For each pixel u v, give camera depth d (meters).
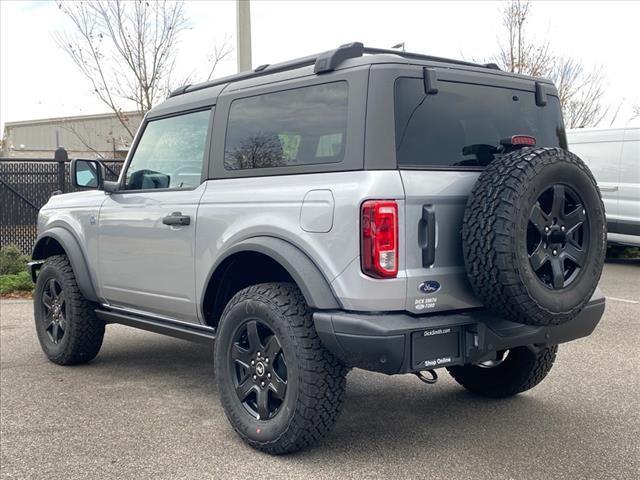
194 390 5.19
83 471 3.70
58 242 5.87
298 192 3.78
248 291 4.00
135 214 5.00
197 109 4.72
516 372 4.73
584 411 4.64
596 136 12.91
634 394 5.02
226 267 4.29
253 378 3.98
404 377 5.51
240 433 4.02
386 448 3.99
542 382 5.35
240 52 8.99
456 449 3.97
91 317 5.70
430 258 3.57
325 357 3.70
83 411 4.69
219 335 4.14
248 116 4.29
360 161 3.56
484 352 3.68
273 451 3.85
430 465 3.74
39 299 6.06
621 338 6.86
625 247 13.53
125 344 6.77
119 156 17.61
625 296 9.45
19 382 5.41
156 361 6.09
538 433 4.22
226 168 4.36
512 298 3.43
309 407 3.67
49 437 4.20
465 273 3.69
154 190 4.93
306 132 3.90
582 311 4.07
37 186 11.61
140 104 13.33
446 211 3.64
